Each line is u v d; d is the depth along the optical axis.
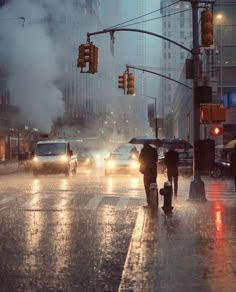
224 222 12.42
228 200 18.11
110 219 13.14
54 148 32.41
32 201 17.39
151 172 15.94
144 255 8.71
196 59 17.77
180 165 32.16
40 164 31.14
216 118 16.81
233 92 44.22
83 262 8.29
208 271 7.56
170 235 10.64
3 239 10.34
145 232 11.03
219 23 44.44
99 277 7.33
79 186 23.78
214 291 6.46
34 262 8.30
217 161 31.03
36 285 6.89
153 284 6.84
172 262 8.17
